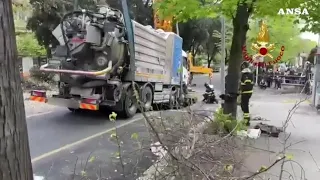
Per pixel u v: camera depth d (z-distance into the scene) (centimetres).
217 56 5106
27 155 214
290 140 819
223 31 1548
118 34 1194
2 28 198
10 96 201
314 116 1297
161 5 905
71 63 1187
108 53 1172
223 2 843
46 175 579
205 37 3712
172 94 1641
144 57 1346
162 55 1539
